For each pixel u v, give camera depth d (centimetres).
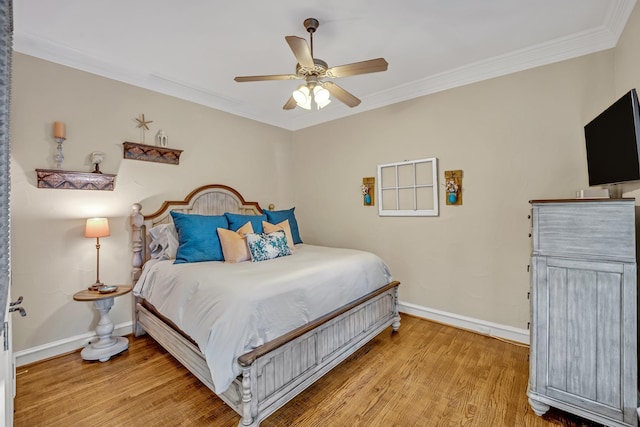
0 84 59
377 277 272
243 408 154
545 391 169
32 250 235
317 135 423
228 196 370
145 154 297
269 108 395
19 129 229
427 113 317
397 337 278
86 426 166
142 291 263
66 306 250
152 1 189
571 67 240
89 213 262
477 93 285
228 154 375
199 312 184
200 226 275
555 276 167
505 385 202
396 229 343
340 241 398
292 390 179
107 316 250
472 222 289
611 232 152
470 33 228
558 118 246
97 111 268
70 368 224
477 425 167
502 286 274
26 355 230
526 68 259
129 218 287
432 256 316
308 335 193
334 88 229
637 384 153
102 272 270
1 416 75
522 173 262
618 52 216
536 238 173
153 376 214
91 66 263
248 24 214
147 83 300
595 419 154
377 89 336
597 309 155
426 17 208
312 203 432
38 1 187
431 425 167
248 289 180
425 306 322
